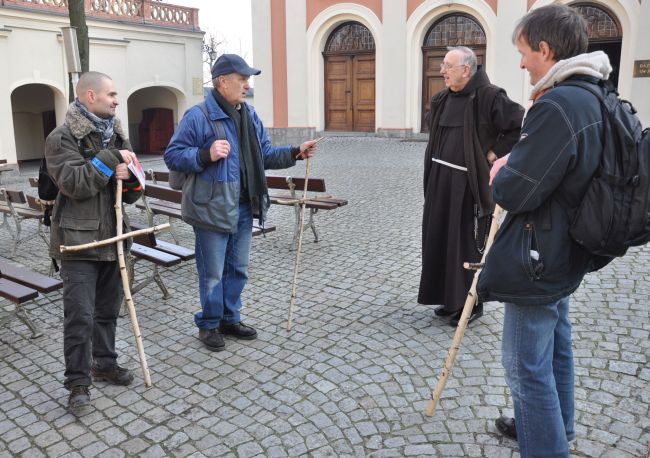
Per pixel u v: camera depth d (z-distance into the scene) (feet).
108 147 9.18
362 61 54.39
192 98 62.03
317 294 14.51
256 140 11.12
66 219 8.95
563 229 6.28
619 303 13.26
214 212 10.55
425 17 49.57
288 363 10.82
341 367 10.61
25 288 11.77
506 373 7.01
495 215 7.77
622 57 42.45
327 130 57.41
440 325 12.40
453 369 10.43
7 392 10.02
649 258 16.48
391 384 9.97
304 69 55.67
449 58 11.59
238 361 10.93
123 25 53.42
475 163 11.52
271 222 22.76
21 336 12.35
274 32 56.44
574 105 6.03
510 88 46.60
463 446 8.23
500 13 46.03
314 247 19.03
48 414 9.28
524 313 6.68
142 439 8.55
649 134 5.97
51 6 46.96
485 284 6.76
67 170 8.48
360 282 15.34
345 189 29.63
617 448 8.11
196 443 8.44
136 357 11.19
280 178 19.67
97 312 9.86
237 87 10.50
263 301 14.10
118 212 9.07
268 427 8.80
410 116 51.85
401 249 18.49
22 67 45.11
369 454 8.11
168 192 18.11
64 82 48.19
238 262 11.59
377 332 12.11
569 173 6.13
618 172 5.98
